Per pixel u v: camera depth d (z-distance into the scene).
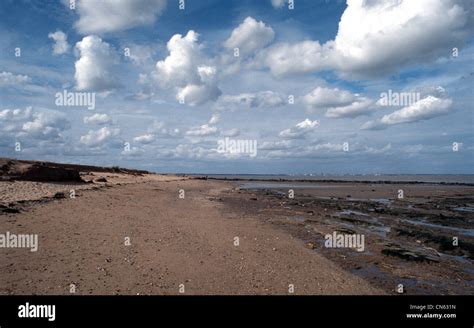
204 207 25.55
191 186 50.34
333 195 43.75
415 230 18.91
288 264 11.78
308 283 10.11
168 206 23.70
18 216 13.82
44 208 16.03
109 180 38.41
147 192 31.44
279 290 9.41
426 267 12.34
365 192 50.28
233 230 16.86
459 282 10.98
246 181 94.62
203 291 8.90
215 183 69.75
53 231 12.53
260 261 11.83
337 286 10.06
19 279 8.41
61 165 43.75
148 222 16.53
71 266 9.53
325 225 19.55
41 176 26.69
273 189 56.81
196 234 15.09
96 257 10.46
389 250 13.98
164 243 12.92
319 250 14.20
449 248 15.01
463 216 25.09
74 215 15.65
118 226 14.75
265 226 18.67
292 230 17.95
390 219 23.14
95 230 13.52
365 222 21.30
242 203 30.30
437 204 33.66
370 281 10.82
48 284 8.34
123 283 8.86
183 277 9.69
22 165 27.02
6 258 9.53
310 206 29.36
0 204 14.96
